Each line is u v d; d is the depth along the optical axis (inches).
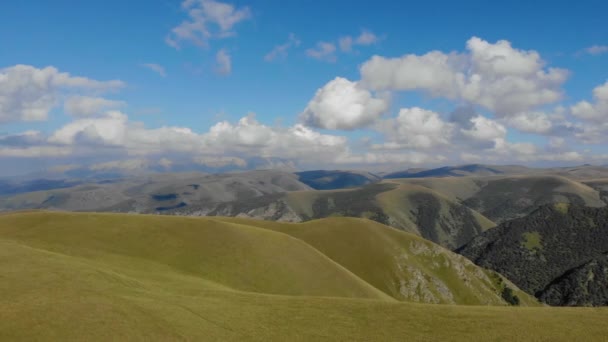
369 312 2032.5
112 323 1412.4
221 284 3097.9
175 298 1913.1
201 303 1923.0
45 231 3282.5
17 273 1684.3
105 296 1622.8
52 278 1689.2
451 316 1973.4
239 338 1578.5
